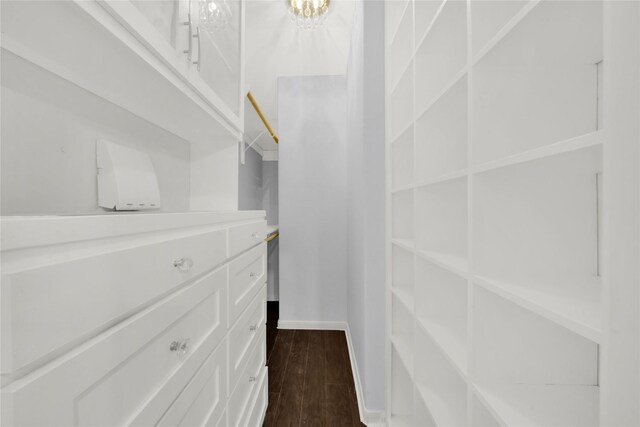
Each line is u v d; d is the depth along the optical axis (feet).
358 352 6.70
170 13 2.71
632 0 1.31
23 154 2.24
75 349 1.38
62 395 1.28
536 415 1.95
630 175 1.32
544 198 2.40
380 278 5.59
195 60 3.21
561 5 1.65
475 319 2.37
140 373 1.87
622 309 1.31
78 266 1.37
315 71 9.29
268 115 11.84
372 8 5.61
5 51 2.11
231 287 3.53
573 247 2.39
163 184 4.22
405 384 5.22
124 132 3.42
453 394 3.59
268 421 5.57
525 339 2.38
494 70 2.38
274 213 14.82
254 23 6.69
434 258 3.21
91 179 2.90
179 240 2.32
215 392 3.10
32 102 2.31
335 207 9.98
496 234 2.39
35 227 1.17
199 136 4.76
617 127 1.31
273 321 11.00
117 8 1.96
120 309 1.65
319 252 10.00
